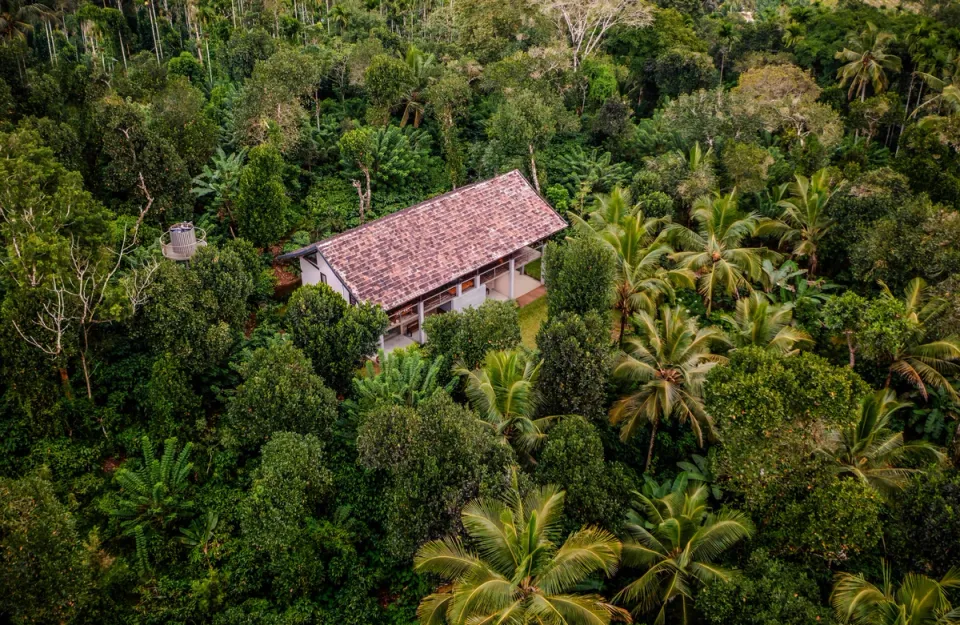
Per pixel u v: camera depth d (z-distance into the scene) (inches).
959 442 893.2
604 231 1136.8
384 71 1673.2
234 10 2605.8
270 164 1250.0
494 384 820.6
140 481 770.8
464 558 645.3
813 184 1403.8
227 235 1365.7
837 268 1355.8
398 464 732.7
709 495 890.7
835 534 692.7
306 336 956.0
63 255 856.3
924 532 714.2
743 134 1606.8
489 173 1619.1
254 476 780.6
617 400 962.1
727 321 1182.3
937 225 1098.7
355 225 1450.5
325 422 858.8
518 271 1432.1
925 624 633.0
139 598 709.3
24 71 1557.6
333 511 819.4
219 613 694.5
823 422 748.0
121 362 952.3
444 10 2507.4
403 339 1207.6
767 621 629.6
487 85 1878.7
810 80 1884.8
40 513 616.1
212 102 1724.9
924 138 1582.2
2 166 987.3
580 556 629.3
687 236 1306.6
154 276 928.3
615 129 1796.3
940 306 978.7
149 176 1248.8
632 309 1103.0
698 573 705.0
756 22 2642.7
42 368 855.1
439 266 1192.2
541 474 779.4
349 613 715.4
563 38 2159.2
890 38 2032.5
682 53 2178.9
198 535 777.6
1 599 580.1
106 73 1818.4
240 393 856.3
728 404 763.4
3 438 846.5
